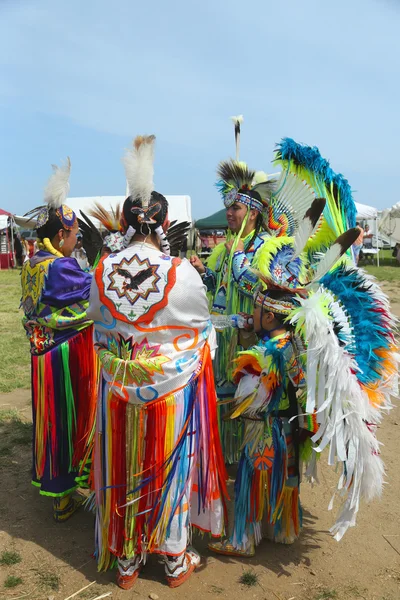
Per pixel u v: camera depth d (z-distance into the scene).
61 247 2.93
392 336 2.53
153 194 2.38
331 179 3.22
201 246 20.84
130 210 2.33
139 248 2.34
